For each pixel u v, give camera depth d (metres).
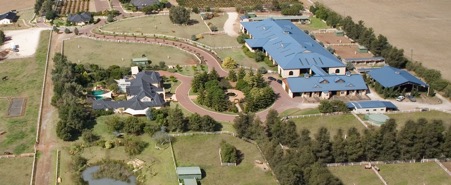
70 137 146.75
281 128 143.00
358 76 183.75
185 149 143.62
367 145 133.88
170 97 175.38
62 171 133.00
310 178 119.50
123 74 190.25
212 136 150.25
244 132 147.75
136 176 131.88
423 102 176.12
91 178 131.50
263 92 168.88
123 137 148.50
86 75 185.88
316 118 162.38
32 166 134.88
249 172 132.62
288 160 126.44
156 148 143.50
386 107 166.62
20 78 193.50
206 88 177.00
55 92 171.62
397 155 135.38
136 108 161.00
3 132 152.50
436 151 135.62
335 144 133.75
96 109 161.88
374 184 126.44
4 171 132.50
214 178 130.00
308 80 180.50
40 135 150.38
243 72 186.88
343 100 176.12
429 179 128.88
